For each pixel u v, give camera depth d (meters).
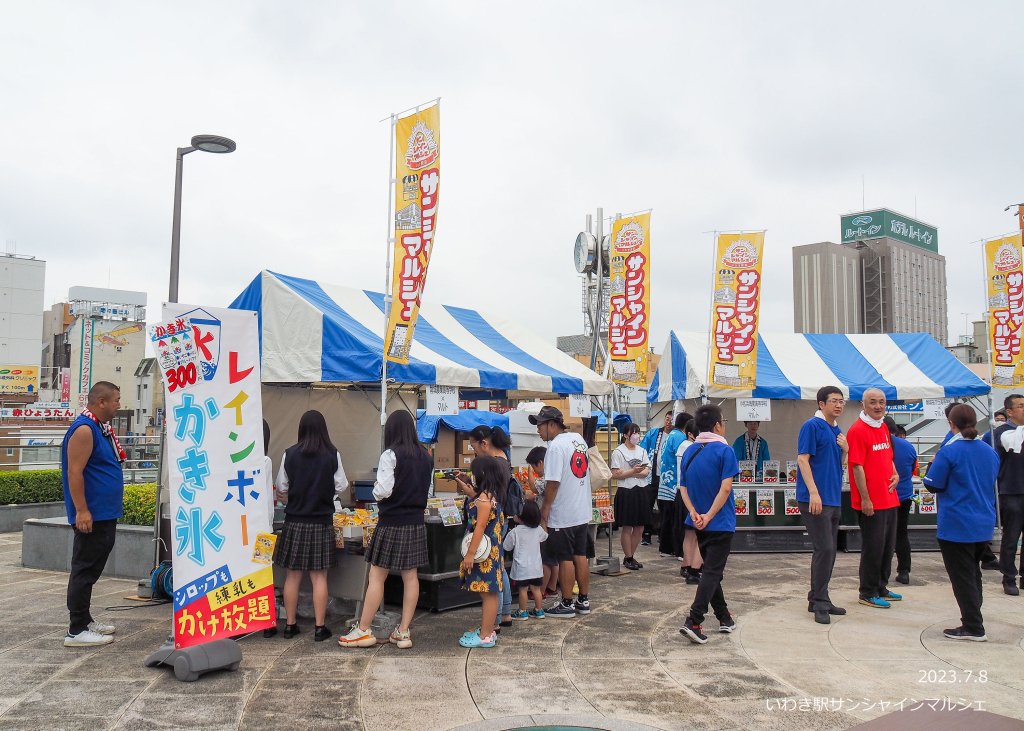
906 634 6.39
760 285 10.35
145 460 15.92
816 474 6.97
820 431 6.97
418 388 9.21
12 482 13.67
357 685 5.09
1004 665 5.53
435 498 7.66
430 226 6.53
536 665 5.55
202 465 5.58
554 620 6.92
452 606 7.29
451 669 5.45
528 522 6.88
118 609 7.14
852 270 133.75
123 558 8.62
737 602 7.62
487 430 6.87
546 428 7.24
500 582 6.07
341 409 8.96
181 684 5.08
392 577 7.37
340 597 6.70
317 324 7.20
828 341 12.91
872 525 7.41
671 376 12.29
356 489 8.47
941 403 11.61
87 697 4.84
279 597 7.23
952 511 6.19
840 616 7.03
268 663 5.55
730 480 6.05
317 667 5.46
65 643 5.92
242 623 5.68
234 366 5.85
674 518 10.48
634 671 5.41
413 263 6.59
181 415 5.50
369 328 7.70
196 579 5.44
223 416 5.75
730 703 4.77
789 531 10.81
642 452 9.64
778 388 11.10
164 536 7.98
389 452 5.98
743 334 10.36
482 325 10.35
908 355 12.54
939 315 145.12
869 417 7.45
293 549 6.14
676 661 5.65
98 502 5.91
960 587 6.20
